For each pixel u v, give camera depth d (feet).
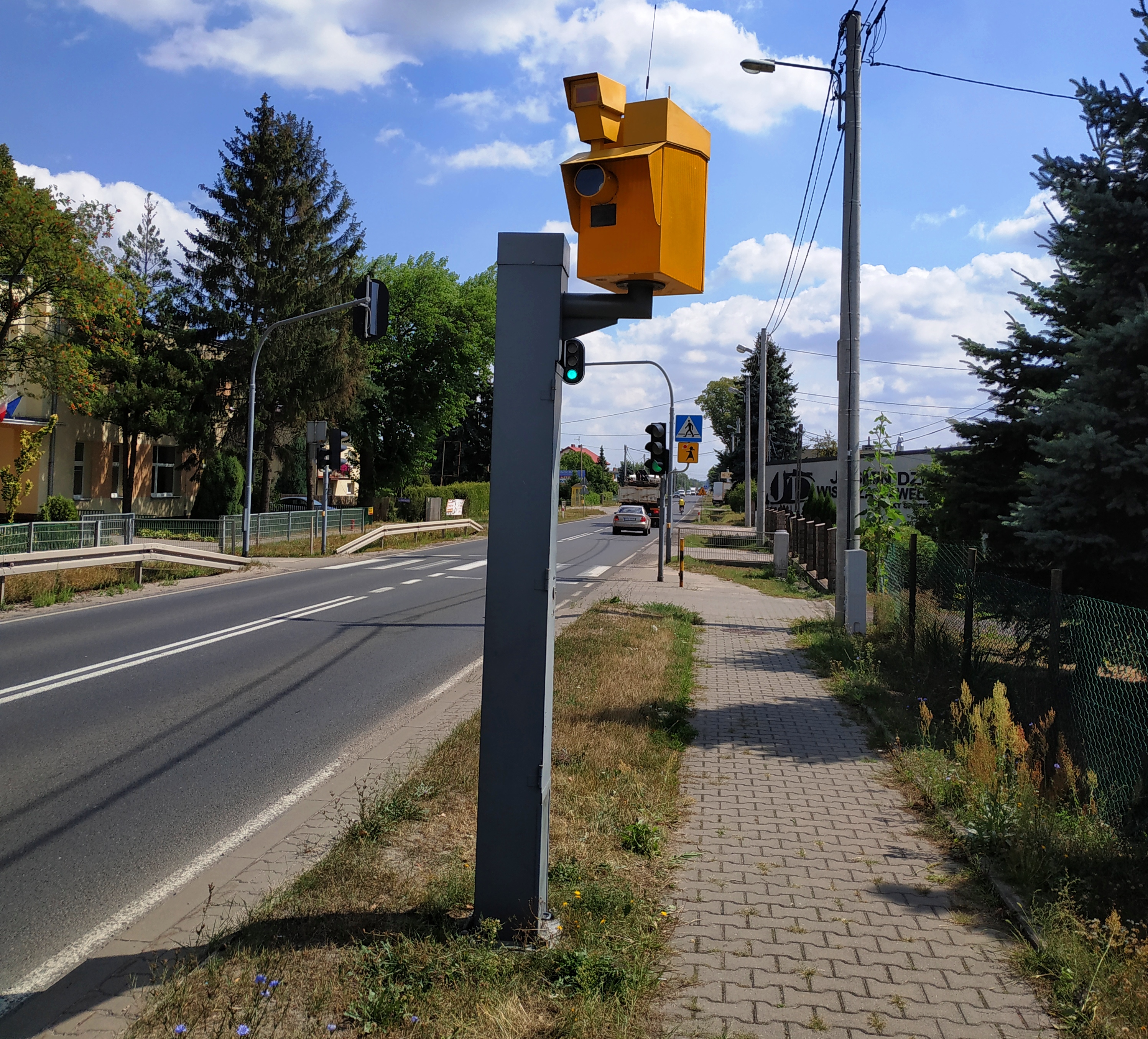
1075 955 11.23
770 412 276.41
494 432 12.05
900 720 24.29
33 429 96.07
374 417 172.55
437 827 16.12
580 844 15.07
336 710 26.45
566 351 12.23
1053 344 33.30
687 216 12.05
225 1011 9.84
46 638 37.96
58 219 79.25
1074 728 19.04
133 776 19.99
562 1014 9.93
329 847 15.80
